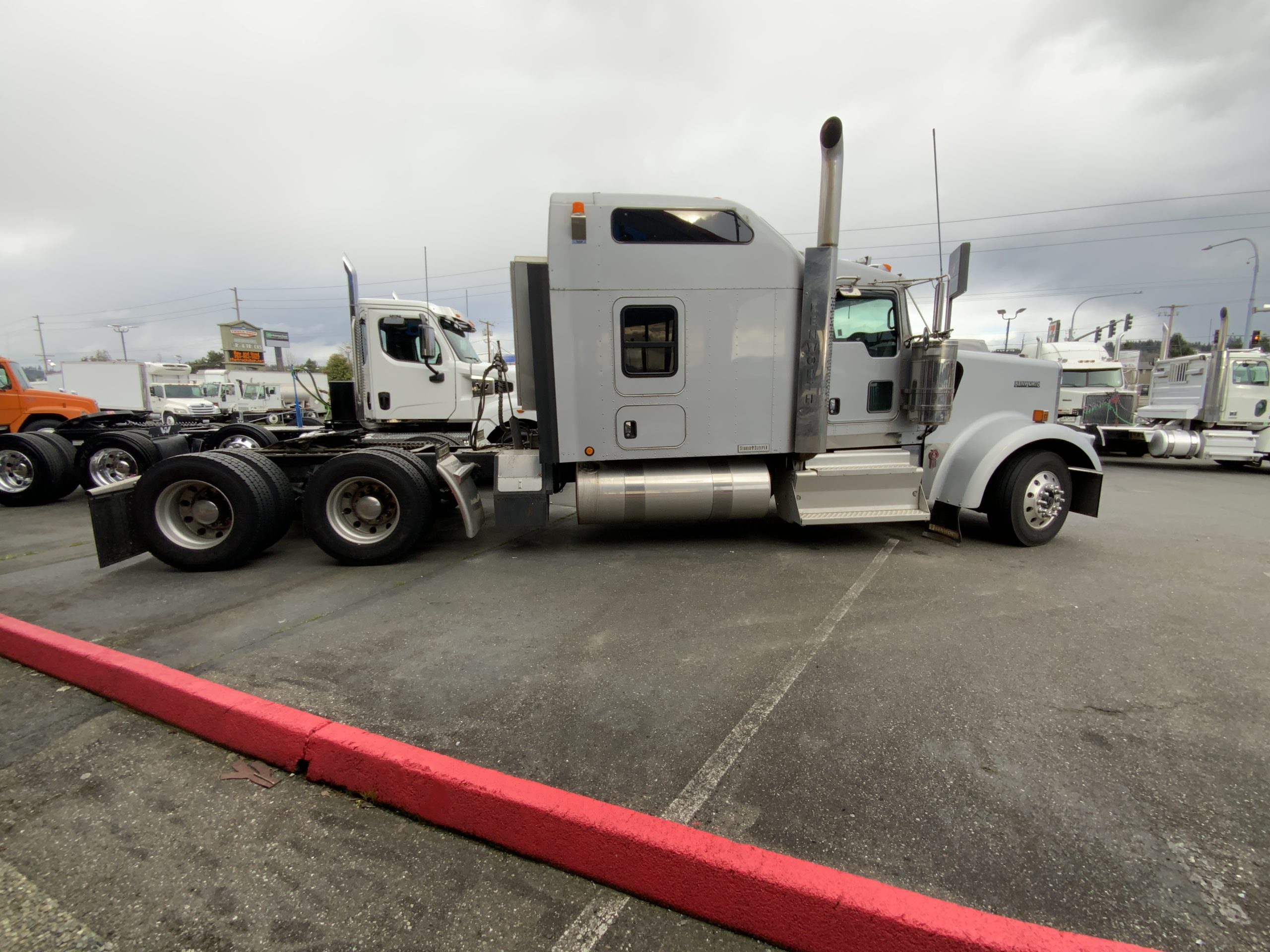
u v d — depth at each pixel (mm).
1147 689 2861
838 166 4578
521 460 5105
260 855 1887
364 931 1607
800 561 5070
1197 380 12648
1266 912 1606
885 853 1816
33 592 4336
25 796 2160
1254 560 5117
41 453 8109
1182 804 2047
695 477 5141
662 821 1801
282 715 2400
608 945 1574
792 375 5012
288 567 5012
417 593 4320
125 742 2510
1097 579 4559
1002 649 3316
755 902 1616
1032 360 5762
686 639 3473
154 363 45188
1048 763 2277
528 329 5285
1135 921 1581
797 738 2449
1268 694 2811
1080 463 5660
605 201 4699
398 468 4840
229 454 4922
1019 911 1610
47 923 1637
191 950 1558
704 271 4812
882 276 5387
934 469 5500
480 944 1568
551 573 4789
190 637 3506
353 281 8180
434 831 2014
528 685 2914
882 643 3404
